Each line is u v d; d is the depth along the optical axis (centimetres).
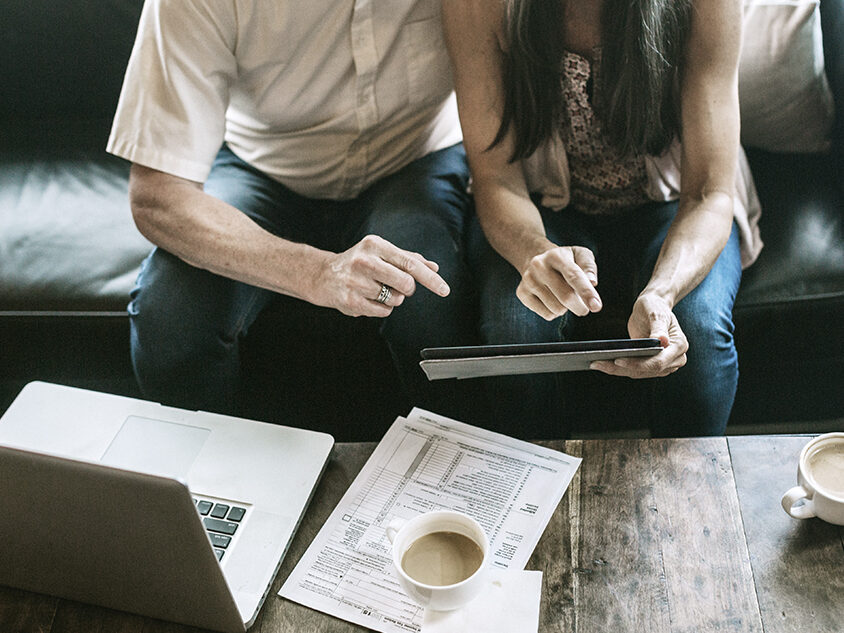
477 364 113
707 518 108
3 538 102
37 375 188
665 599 101
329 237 181
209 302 165
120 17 200
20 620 106
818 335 170
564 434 167
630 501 110
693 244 149
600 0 152
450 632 98
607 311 165
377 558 107
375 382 184
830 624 97
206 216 155
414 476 116
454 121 185
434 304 162
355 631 101
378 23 159
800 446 114
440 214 172
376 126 171
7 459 93
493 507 111
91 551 99
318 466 117
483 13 154
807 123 179
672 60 153
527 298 141
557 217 172
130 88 156
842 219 174
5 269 182
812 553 103
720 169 154
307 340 178
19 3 199
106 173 202
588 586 103
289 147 177
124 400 127
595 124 162
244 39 158
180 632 104
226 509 113
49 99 210
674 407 157
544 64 153
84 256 183
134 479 90
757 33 172
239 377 178
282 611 104
